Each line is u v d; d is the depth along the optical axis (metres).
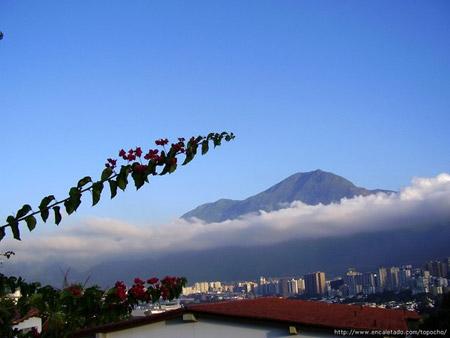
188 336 17.52
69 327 7.12
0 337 6.62
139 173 6.66
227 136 7.31
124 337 17.80
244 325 17.33
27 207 6.30
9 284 6.89
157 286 7.42
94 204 6.48
